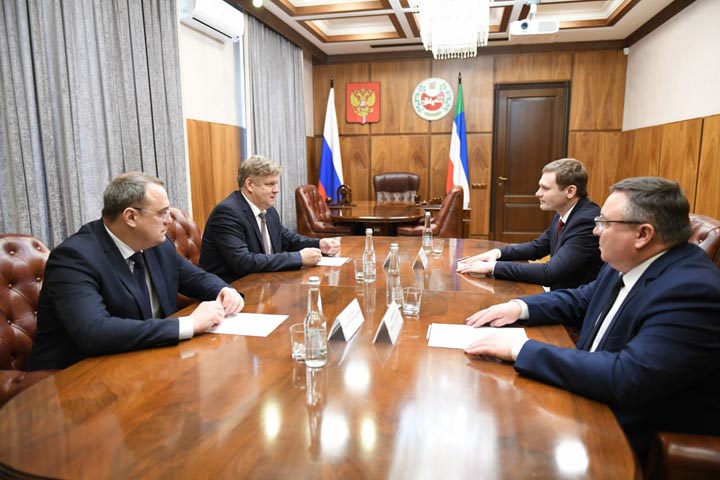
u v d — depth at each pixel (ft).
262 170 8.26
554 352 3.54
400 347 4.24
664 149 16.72
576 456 2.61
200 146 14.03
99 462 2.56
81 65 9.59
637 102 19.62
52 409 3.15
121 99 10.80
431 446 2.68
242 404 3.20
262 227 9.00
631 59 20.34
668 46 16.70
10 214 8.60
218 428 2.89
